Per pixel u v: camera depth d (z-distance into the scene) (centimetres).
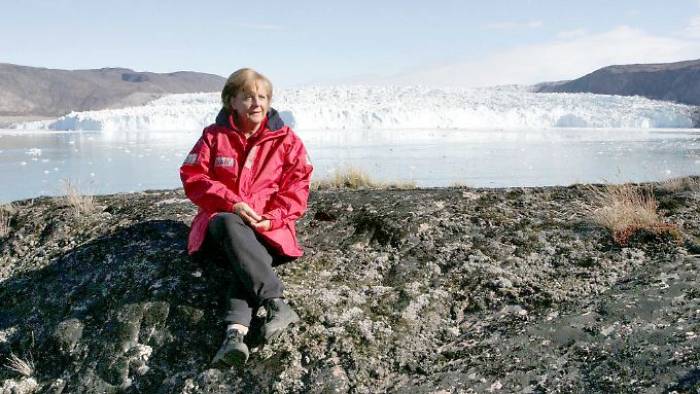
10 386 290
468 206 427
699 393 210
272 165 312
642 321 265
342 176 705
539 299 301
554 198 454
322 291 310
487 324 290
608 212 381
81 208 460
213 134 313
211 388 262
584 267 330
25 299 348
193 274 324
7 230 439
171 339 290
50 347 307
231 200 291
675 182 486
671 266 316
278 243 299
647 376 227
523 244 361
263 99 308
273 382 256
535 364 250
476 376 249
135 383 278
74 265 361
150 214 430
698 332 247
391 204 436
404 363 264
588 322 272
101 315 315
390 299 309
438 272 336
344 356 266
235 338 262
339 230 396
